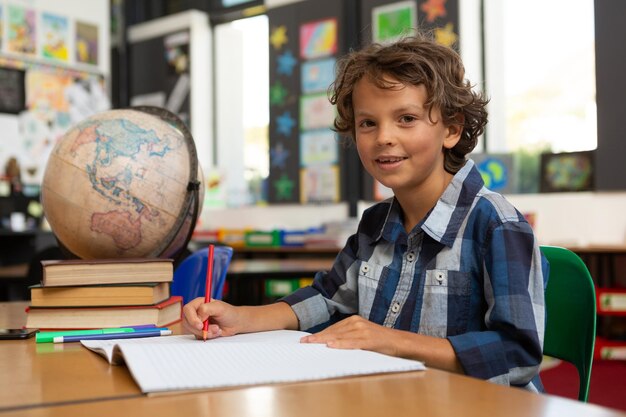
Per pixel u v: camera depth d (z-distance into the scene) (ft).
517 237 3.06
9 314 4.09
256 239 15.10
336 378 2.04
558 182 13.33
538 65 13.91
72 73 17.17
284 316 3.41
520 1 14.06
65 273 3.23
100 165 3.76
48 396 1.91
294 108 16.66
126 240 3.85
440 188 3.45
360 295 3.55
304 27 16.49
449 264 3.26
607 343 11.89
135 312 3.28
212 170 17.97
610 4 12.63
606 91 12.67
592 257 13.08
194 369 2.06
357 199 15.65
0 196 15.40
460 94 3.47
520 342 2.80
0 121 15.67
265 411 1.68
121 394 1.91
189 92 18.79
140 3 20.30
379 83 3.22
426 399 1.79
